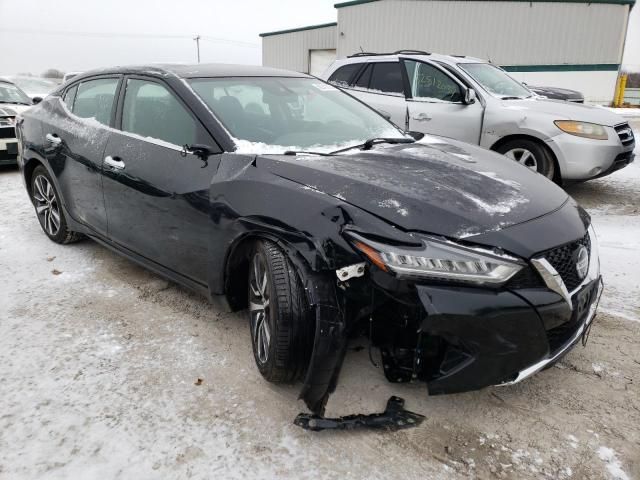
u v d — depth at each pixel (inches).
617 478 76.7
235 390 96.7
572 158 210.1
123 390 96.4
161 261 122.2
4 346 110.7
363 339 108.9
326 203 86.0
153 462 79.6
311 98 139.2
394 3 885.8
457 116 235.3
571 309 83.7
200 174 106.7
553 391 96.5
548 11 828.0
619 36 823.1
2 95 327.6
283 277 87.9
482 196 90.7
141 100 129.6
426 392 96.0
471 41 865.5
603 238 178.1
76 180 145.9
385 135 132.0
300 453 81.6
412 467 78.9
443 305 76.1
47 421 88.2
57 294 136.1
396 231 80.3
